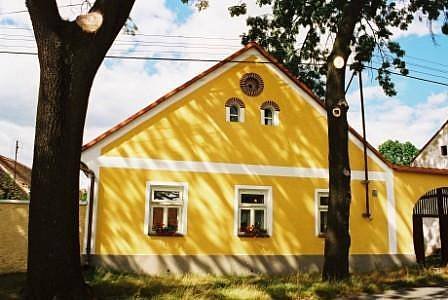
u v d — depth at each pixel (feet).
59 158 28.45
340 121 45.11
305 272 49.65
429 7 51.72
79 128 29.37
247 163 51.13
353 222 53.62
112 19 29.78
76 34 29.35
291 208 51.70
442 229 59.82
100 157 47.09
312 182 52.90
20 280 39.37
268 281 42.16
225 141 50.90
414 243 59.93
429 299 35.32
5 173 88.99
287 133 53.21
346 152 44.80
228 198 49.80
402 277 45.80
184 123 49.96
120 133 47.98
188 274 45.91
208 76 51.72
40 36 29.07
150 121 48.98
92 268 44.45
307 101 54.75
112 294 33.17
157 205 48.01
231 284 39.52
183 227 47.91
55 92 28.78
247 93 52.75
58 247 27.94
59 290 27.66
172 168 48.73
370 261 53.16
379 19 55.93
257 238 49.93
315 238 51.78
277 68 54.39
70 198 28.73
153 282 39.32
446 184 57.93
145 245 46.57
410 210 55.77
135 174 47.62
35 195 28.27
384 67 56.13
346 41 46.01
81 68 29.22
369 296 36.73
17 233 48.26
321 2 57.11
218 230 48.88
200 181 49.34
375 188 55.21
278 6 60.90
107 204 46.42
